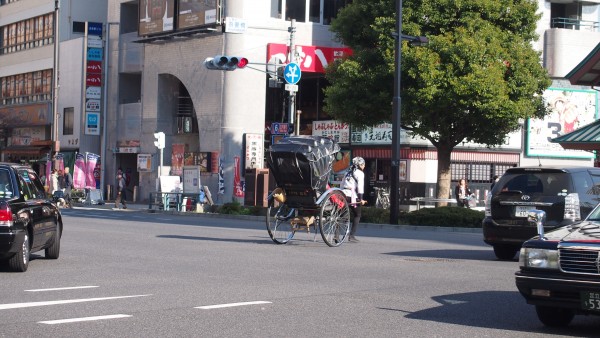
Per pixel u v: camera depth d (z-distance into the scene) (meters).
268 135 54.41
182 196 44.53
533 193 18.20
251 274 14.97
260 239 23.61
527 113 38.59
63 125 65.38
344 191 21.92
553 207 17.88
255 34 49.94
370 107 38.06
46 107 67.94
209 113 50.91
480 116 37.91
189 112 56.00
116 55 59.91
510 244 18.67
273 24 50.38
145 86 56.81
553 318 10.14
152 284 13.36
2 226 14.26
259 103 50.31
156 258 17.72
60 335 8.86
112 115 60.22
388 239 25.30
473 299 12.34
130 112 58.44
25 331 9.05
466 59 36.97
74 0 67.50
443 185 39.78
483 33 37.31
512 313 11.15
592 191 18.14
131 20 60.16
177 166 54.62
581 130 35.25
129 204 54.34
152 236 24.20
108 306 10.93
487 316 10.87
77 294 12.09
